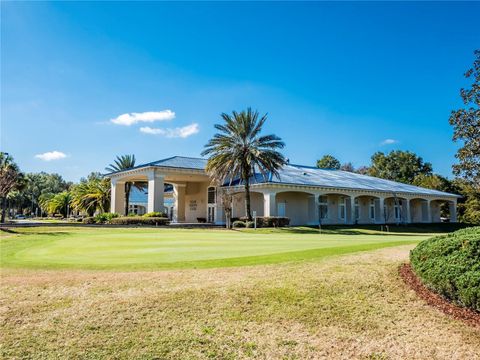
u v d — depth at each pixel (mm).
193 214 54719
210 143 39562
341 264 10508
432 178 70938
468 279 7328
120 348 6203
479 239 8445
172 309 7504
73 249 15930
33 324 6938
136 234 25078
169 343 6352
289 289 8492
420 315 7387
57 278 9555
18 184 54406
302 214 46062
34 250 15984
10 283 9148
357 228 42312
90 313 7328
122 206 51375
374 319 7242
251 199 45938
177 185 55688
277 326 6957
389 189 51406
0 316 7230
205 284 8828
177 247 16078
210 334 6641
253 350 6191
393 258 11172
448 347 6273
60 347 6219
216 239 20547
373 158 91062
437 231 46625
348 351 6176
